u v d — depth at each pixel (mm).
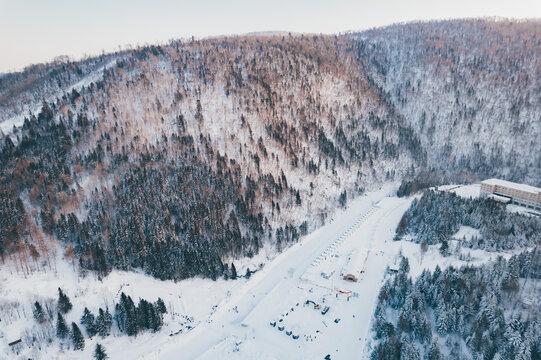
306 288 130250
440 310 102688
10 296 111625
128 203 151500
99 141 185750
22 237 132375
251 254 150625
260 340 105750
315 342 104000
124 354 101375
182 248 141875
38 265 125875
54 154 173375
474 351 92562
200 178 171125
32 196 147875
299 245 164000
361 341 103438
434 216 159125
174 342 106125
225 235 151125
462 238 147500
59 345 100562
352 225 182125
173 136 194000
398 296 112938
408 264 130750
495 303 98688
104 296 118438
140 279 131250
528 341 84562
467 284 109125
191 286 132875
